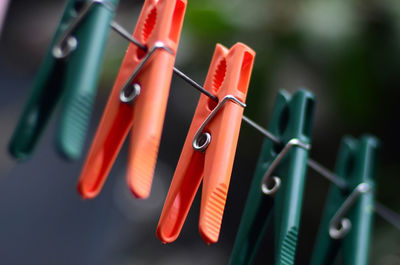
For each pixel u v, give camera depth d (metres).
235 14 0.86
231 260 0.39
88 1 0.36
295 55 0.86
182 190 0.36
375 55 0.88
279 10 0.85
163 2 0.36
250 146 0.91
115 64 0.88
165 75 0.35
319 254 0.44
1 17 0.53
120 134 0.36
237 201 1.00
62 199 1.12
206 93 0.37
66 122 0.34
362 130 0.95
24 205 1.08
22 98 1.18
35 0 1.17
